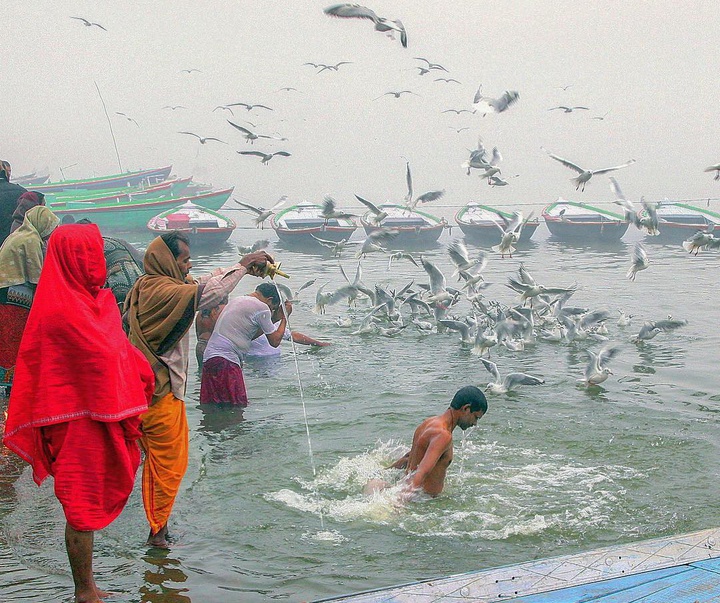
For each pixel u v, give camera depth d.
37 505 6.63
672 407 9.82
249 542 6.07
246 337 9.95
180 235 6.17
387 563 5.78
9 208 10.98
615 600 3.78
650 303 18.11
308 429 8.91
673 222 34.94
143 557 5.77
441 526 6.43
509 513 6.68
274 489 7.16
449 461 7.06
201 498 6.93
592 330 14.70
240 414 9.50
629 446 8.34
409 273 23.97
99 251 4.99
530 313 14.10
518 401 10.05
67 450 4.77
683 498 7.00
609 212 36.00
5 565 5.55
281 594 5.27
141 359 5.34
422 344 13.80
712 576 4.01
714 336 14.38
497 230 32.75
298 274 23.62
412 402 10.05
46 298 4.77
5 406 9.16
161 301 5.77
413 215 35.50
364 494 7.03
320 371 11.70
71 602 5.02
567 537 6.24
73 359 4.75
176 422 5.88
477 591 3.94
